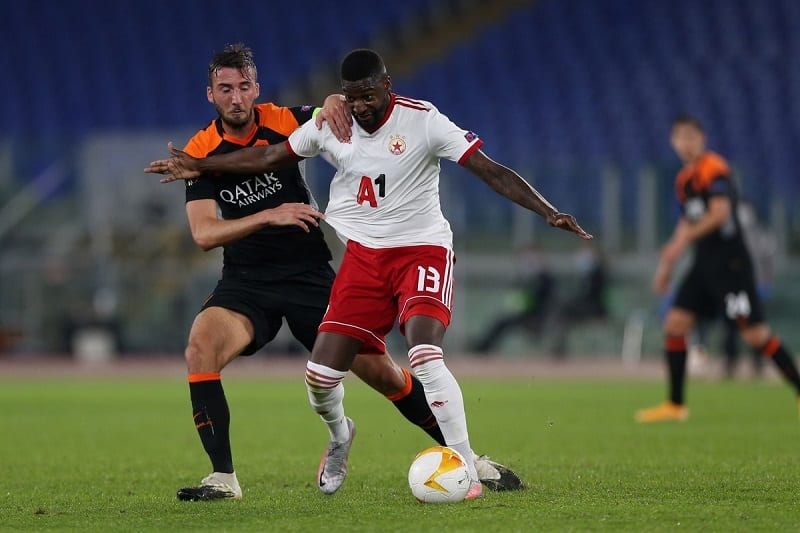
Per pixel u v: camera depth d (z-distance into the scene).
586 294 73.94
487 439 32.09
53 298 78.69
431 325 19.95
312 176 77.00
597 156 85.94
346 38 95.38
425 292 20.20
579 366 72.62
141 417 40.88
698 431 33.88
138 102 93.69
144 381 61.19
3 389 55.34
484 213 78.00
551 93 90.69
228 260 22.45
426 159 20.56
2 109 94.19
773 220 75.75
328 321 20.88
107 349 78.12
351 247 20.91
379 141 20.45
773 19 92.69
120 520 18.08
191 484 23.33
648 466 25.22
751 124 86.19
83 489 22.50
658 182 75.81
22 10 99.38
